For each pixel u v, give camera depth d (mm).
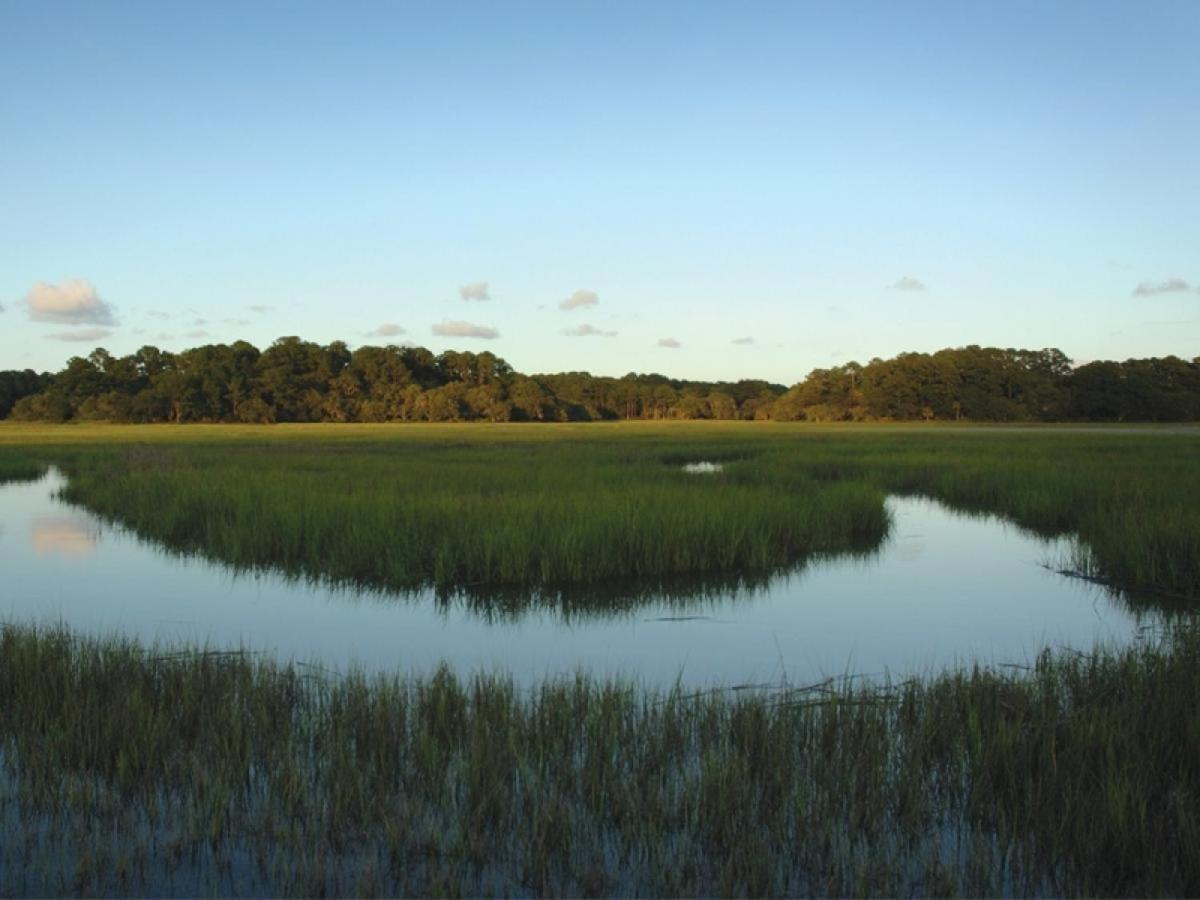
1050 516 19094
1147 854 4621
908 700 6641
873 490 19641
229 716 6250
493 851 4859
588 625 10406
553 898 4434
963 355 101000
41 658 7266
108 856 4793
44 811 5266
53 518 20391
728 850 4840
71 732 5953
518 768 5621
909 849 4871
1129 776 5238
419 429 72188
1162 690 6453
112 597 11875
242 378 98188
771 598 11953
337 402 98438
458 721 6242
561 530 13594
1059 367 106062
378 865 4738
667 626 10359
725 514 15109
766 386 148000
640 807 5105
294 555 14328
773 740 5805
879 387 102875
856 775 5410
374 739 5848
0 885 4527
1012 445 39656
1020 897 4453
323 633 10000
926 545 16531
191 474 23031
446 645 9477
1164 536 12922
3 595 12016
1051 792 5098
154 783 5531
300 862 4680
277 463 27859
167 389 95562
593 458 30594
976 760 5609
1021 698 6516
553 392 125938
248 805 5328
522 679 8086
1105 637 9859
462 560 13086
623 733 6035
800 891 4520
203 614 10914
